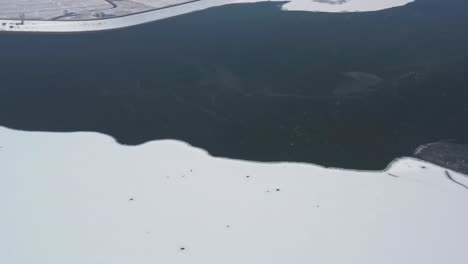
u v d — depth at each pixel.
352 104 87.00
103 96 94.94
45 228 59.22
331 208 60.88
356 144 74.94
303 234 56.78
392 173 67.56
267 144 76.19
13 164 72.69
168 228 58.50
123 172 69.81
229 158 72.69
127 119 85.69
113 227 58.97
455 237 55.56
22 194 65.69
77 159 73.44
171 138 78.94
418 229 56.94
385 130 78.25
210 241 56.25
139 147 76.44
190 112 87.25
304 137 77.56
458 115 81.38
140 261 53.75
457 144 73.50
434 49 109.62
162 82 100.19
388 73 98.62
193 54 114.50
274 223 58.72
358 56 108.19
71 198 64.50
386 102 87.00
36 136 80.56
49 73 106.56
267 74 101.44
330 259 53.06
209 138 78.56
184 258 53.97
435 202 61.34
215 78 100.81
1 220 60.81
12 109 90.75
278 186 65.56
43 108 90.81
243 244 55.62
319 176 67.44
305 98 90.12
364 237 56.00
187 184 66.69
